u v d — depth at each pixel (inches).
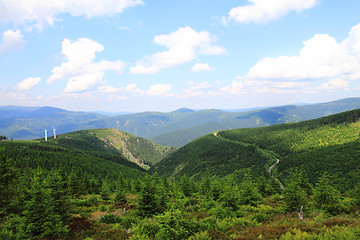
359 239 408.5
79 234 638.5
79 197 1718.8
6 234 575.5
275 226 598.2
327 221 594.9
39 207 608.1
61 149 7726.4
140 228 668.1
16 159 4522.6
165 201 958.4
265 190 1921.8
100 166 5984.3
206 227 616.4
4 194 863.7
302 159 5428.2
